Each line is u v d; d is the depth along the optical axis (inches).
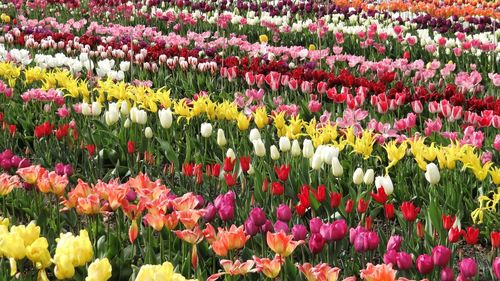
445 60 500.4
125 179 273.1
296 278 171.3
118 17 656.4
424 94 343.6
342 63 470.0
